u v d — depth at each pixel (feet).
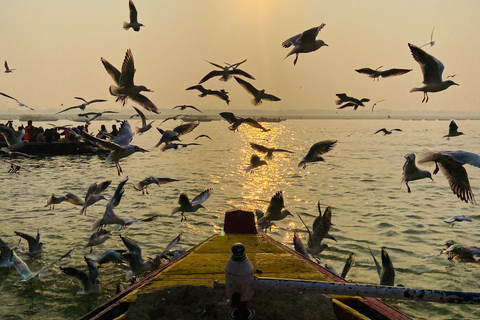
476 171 100.32
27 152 111.34
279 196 29.81
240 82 34.32
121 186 32.60
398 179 89.35
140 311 13.53
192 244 43.09
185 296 14.30
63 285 32.99
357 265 37.17
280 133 334.44
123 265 36.78
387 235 46.55
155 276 18.54
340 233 47.11
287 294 14.51
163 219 52.75
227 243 23.57
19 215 54.44
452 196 69.97
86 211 56.95
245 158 135.85
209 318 13.00
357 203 64.34
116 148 26.09
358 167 110.83
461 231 48.32
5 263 35.65
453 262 37.68
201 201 35.40
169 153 152.66
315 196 70.18
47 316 28.37
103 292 31.83
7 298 30.76
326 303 13.87
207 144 207.41
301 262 20.42
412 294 10.93
